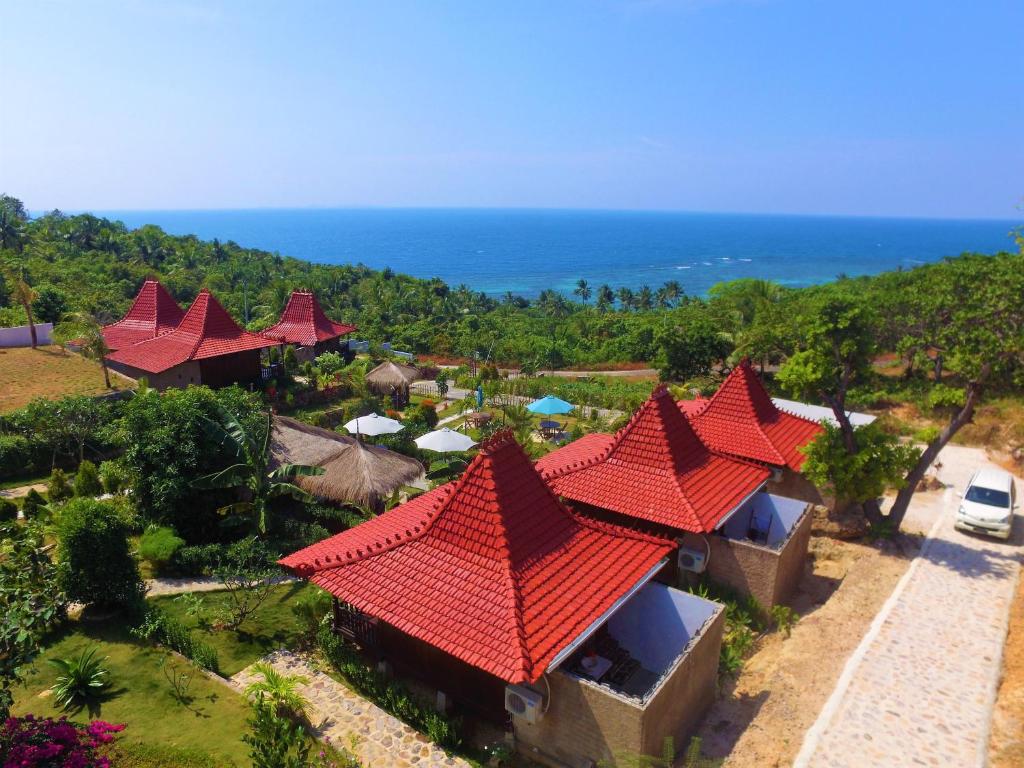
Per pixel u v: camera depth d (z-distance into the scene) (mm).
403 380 39812
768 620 15859
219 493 20406
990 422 29531
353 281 125500
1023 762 11062
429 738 11906
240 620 15531
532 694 10789
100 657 14008
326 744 11633
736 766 11156
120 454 28750
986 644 14539
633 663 13719
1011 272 18594
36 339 45844
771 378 47031
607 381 53250
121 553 15430
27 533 16516
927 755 11281
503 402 40812
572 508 17297
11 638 12336
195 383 38031
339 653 13688
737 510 18141
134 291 82125
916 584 17219
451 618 11328
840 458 18484
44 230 99000
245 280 98812
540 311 132875
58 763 8695
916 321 35438
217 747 11367
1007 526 19750
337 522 21516
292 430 24328
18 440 26844
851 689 13023
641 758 10203
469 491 12812
